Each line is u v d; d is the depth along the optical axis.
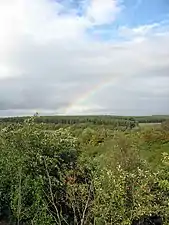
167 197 14.68
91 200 13.93
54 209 15.95
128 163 17.45
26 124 18.88
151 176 14.27
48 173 15.50
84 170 16.38
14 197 16.52
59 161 18.19
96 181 13.42
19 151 17.58
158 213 14.34
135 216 13.12
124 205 13.14
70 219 15.49
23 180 16.62
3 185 17.56
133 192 13.23
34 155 17.55
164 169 16.81
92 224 13.62
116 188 12.88
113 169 15.49
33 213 15.84
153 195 13.70
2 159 17.70
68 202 15.40
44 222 15.03
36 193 15.83
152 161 19.92
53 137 18.84
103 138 27.92
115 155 18.48
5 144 18.16
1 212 17.80
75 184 14.58
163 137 24.41
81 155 19.19
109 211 12.80
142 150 22.48
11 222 17.23
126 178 13.61
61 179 15.91
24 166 16.92
